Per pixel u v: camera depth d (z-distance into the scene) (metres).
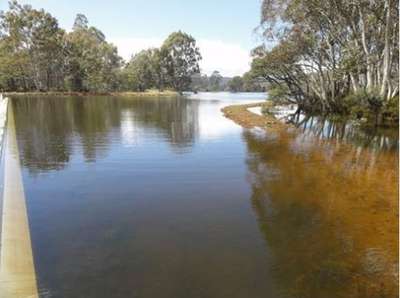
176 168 10.47
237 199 7.76
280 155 12.55
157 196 7.95
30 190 8.23
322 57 27.80
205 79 138.75
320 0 22.59
